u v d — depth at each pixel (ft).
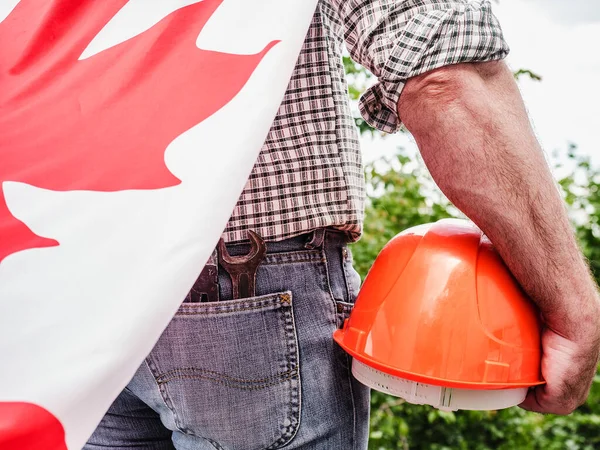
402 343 3.15
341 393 3.45
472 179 2.91
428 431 11.38
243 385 3.26
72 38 2.86
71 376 2.05
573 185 13.29
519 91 3.08
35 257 2.24
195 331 3.22
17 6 3.06
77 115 2.58
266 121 2.45
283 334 3.28
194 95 2.54
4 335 2.10
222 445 3.34
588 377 3.25
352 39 3.21
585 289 3.04
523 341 3.15
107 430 4.03
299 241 3.37
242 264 3.24
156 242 2.26
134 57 2.68
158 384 3.33
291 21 2.62
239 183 2.35
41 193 2.38
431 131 2.94
